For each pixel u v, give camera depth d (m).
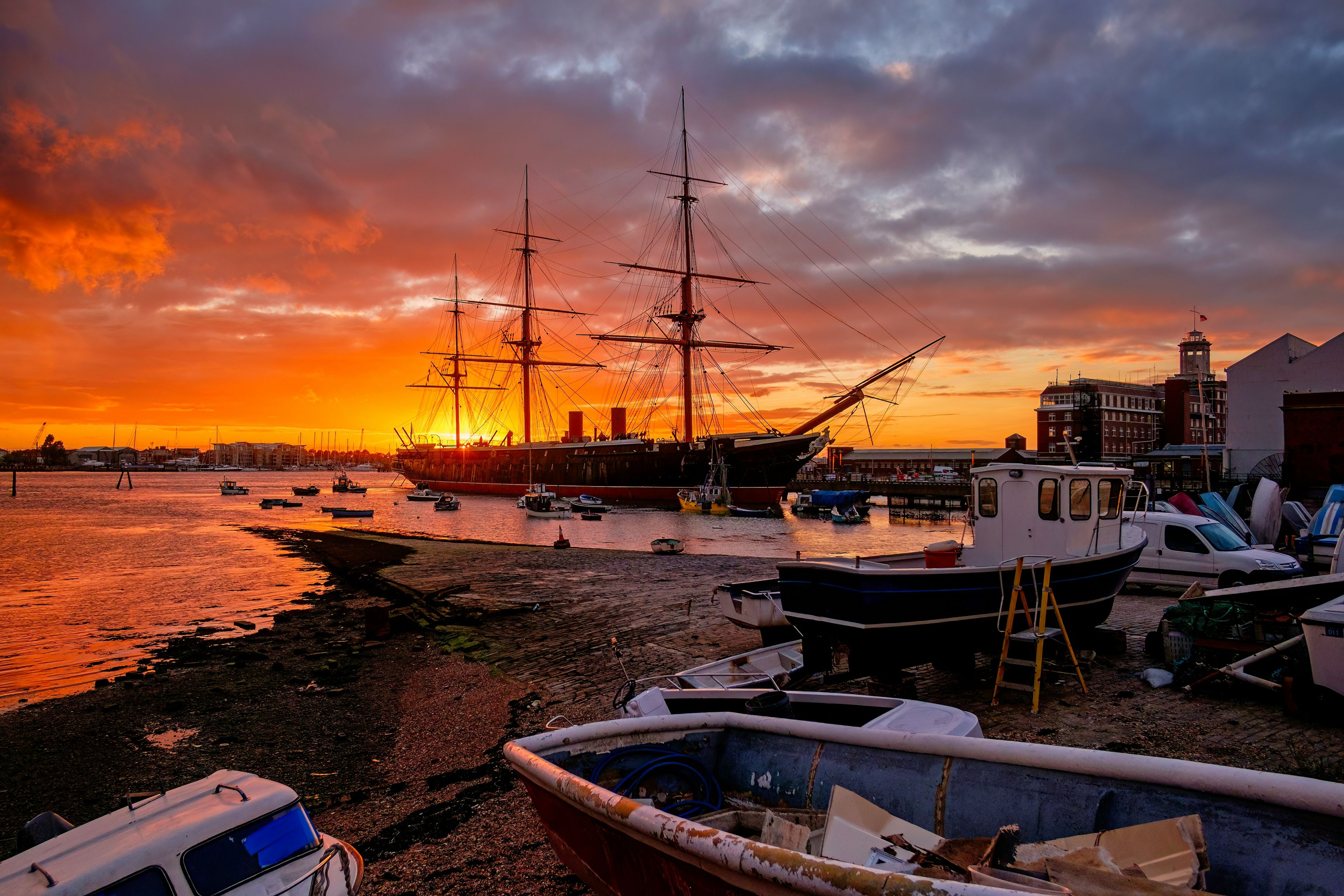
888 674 9.94
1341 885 3.31
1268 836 3.60
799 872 3.30
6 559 37.91
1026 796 4.46
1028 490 11.28
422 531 57.41
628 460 91.00
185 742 10.51
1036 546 11.20
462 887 5.86
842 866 3.22
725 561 26.94
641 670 12.20
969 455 125.31
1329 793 3.41
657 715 6.73
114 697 13.06
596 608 17.88
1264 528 21.48
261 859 4.54
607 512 78.12
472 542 41.44
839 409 60.28
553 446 103.88
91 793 8.86
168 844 4.25
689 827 3.88
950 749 4.80
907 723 6.27
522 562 28.25
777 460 76.69
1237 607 9.88
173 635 18.97
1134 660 11.07
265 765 9.39
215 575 31.36
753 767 5.84
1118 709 8.81
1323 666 8.02
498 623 16.80
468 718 10.56
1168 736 7.83
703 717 6.07
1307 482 38.09
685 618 16.19
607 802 4.34
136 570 33.31
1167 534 16.08
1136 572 16.41
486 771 8.47
